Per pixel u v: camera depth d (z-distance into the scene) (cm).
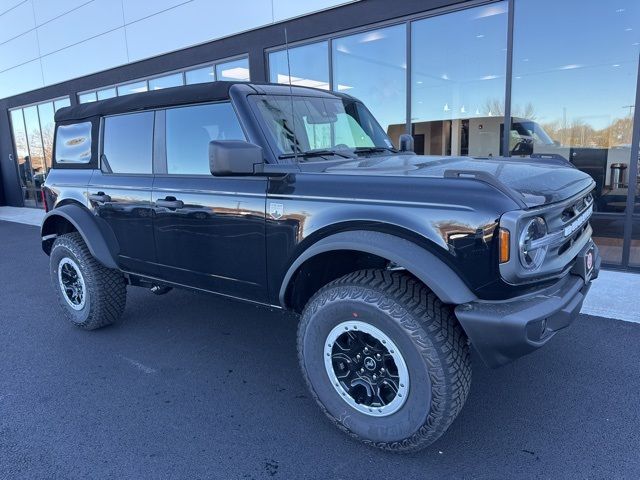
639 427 270
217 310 484
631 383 316
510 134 656
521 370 337
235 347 396
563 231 242
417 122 714
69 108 438
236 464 250
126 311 487
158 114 349
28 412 304
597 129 625
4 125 1555
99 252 394
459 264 220
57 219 443
